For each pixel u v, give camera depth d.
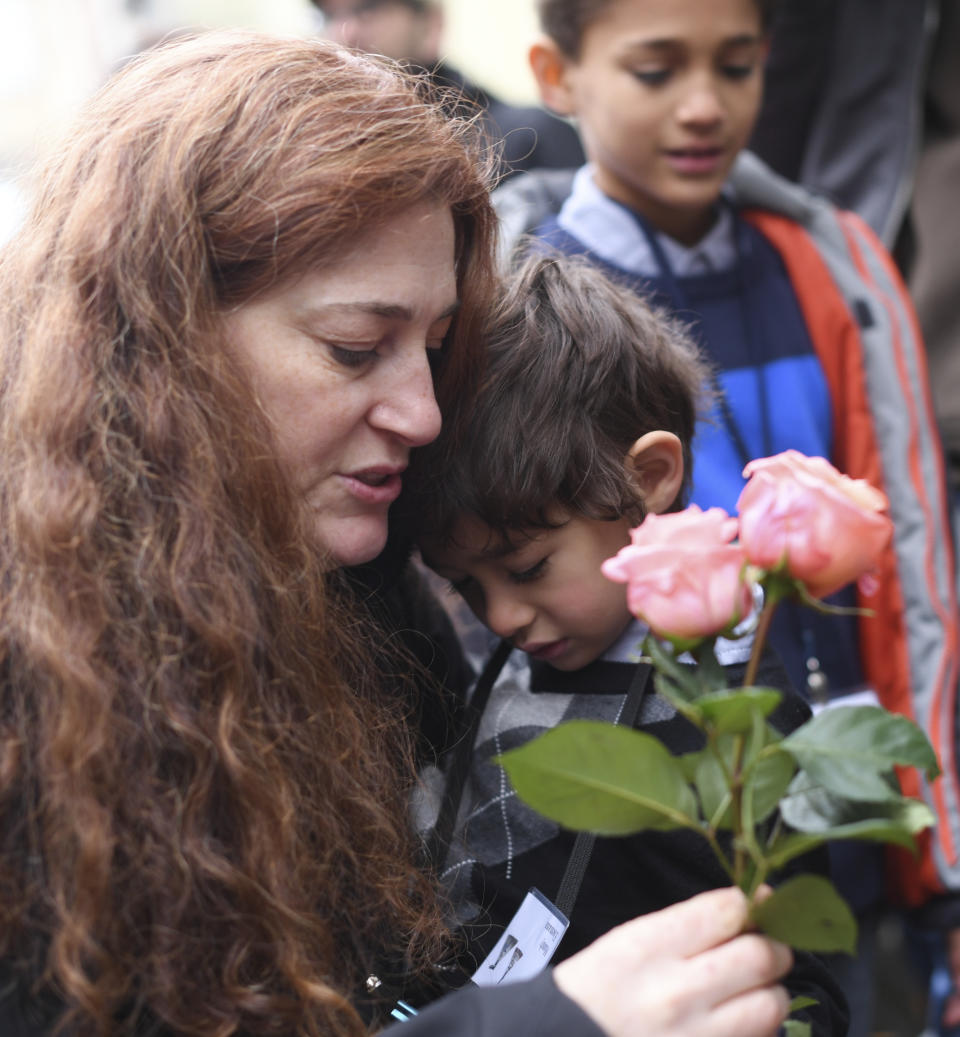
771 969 0.78
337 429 0.97
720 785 0.80
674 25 1.72
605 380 1.17
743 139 1.83
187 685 0.91
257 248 0.92
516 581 1.18
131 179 0.95
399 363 0.98
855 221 1.96
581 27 1.81
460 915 1.18
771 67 2.24
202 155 0.93
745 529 0.76
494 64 4.67
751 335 1.81
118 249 0.94
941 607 1.80
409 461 1.16
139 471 0.92
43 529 0.90
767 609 0.77
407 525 1.18
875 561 0.79
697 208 1.82
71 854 0.85
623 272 1.81
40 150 1.12
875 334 1.85
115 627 0.90
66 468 0.92
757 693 0.71
